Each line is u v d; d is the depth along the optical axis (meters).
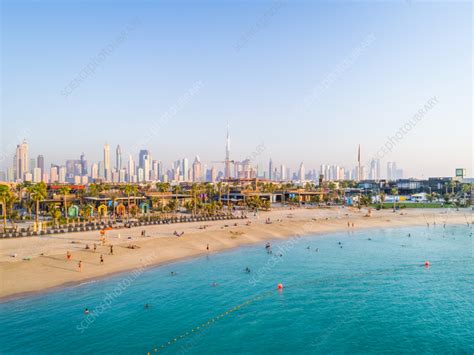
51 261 66.06
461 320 48.25
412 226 139.50
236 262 76.12
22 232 89.38
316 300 55.22
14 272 59.22
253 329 44.69
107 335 41.75
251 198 190.88
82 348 38.62
